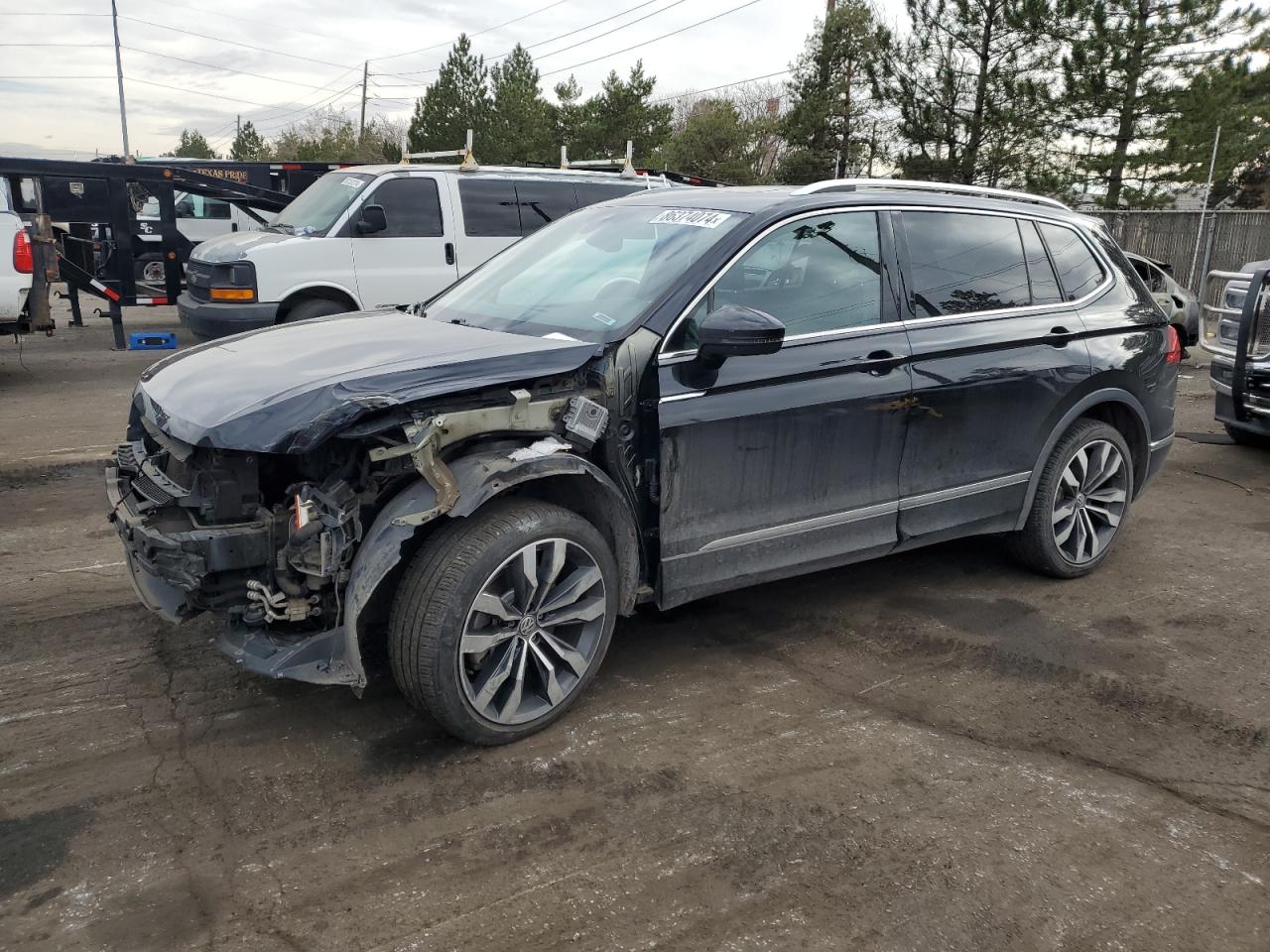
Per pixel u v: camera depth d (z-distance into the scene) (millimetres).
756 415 3717
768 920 2557
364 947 2430
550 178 11023
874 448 4098
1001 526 4719
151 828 2871
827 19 29719
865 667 4047
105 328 15602
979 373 4363
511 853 2803
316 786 3100
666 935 2496
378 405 2963
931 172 24312
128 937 2443
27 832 2838
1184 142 22578
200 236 19047
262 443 2906
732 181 35688
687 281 3664
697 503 3678
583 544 3391
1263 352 7211
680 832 2916
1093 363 4789
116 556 5066
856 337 4012
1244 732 3592
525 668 3377
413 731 3432
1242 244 20047
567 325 3730
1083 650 4254
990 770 3301
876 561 5297
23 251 9641
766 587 4895
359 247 9930
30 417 8500
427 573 3115
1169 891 2717
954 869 2777
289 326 4152
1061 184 23516
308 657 3051
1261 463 7648
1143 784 3242
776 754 3365
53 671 3805
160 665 3877
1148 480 5371
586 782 3158
